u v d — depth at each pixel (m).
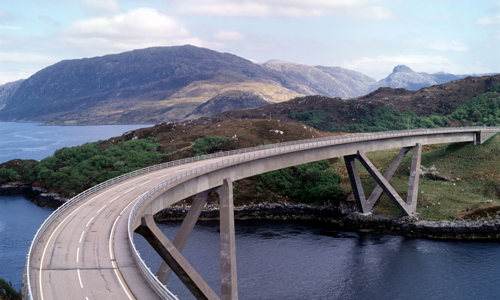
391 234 91.06
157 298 27.11
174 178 51.78
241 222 102.00
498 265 71.19
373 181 115.69
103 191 58.28
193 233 89.69
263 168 74.62
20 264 74.62
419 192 105.94
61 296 27.28
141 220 42.41
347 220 98.75
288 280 65.06
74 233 40.25
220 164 62.59
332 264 72.12
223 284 54.00
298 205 110.88
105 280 29.80
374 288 62.53
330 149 90.12
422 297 59.84
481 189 104.25
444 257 75.50
